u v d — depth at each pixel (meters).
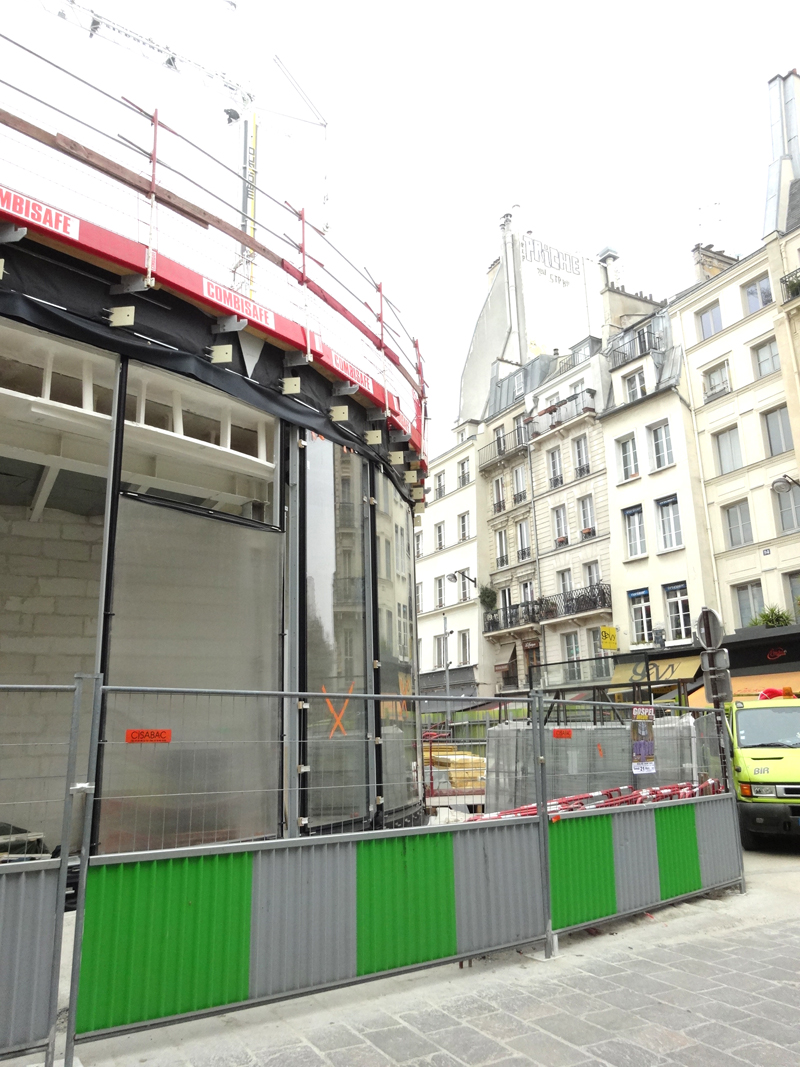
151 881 3.75
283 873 4.20
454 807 6.34
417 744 6.69
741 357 25.73
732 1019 4.23
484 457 38.91
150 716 4.45
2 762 7.19
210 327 6.81
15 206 5.28
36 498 8.23
